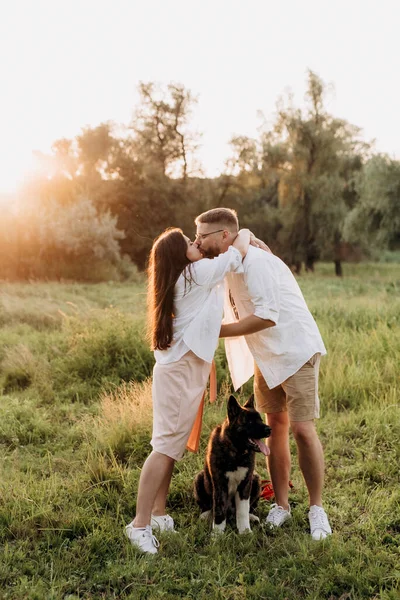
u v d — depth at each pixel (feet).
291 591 9.72
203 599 9.50
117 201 125.39
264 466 15.35
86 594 9.75
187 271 11.22
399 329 27.45
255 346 12.09
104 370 24.06
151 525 11.87
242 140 131.85
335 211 125.59
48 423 18.58
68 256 85.35
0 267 81.46
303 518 12.40
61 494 13.17
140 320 28.37
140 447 15.74
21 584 9.71
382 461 14.94
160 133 145.79
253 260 11.55
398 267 151.23
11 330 34.06
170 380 11.46
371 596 9.61
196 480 12.73
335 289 69.82
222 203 137.80
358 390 20.48
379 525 11.84
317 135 124.67
